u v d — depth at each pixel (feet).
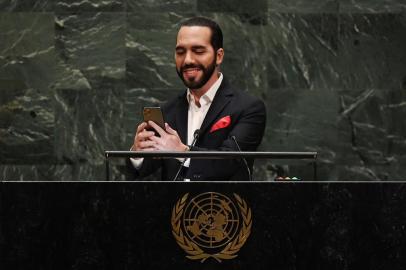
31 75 60.03
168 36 59.93
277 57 60.08
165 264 25.84
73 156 60.08
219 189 25.88
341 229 25.67
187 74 39.01
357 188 25.71
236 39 60.03
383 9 60.13
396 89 60.34
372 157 60.29
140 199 25.95
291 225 25.75
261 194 25.82
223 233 25.80
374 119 60.34
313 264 25.67
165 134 33.88
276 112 60.18
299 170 60.18
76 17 59.88
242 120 39.34
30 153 60.13
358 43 60.18
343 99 60.29
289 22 60.08
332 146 60.29
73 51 60.03
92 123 60.13
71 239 26.00
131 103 60.03
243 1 59.93
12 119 60.18
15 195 26.16
